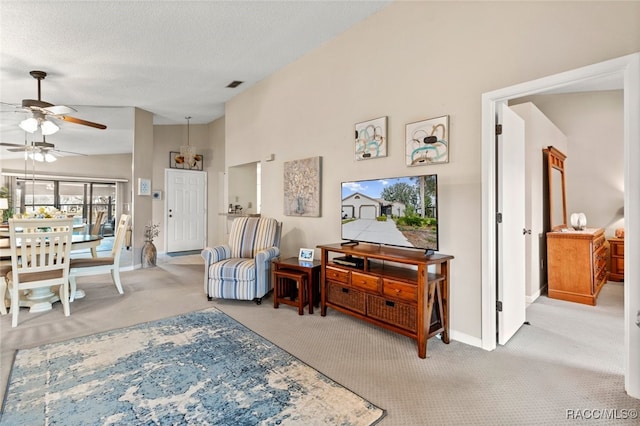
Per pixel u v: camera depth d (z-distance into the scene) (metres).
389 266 3.08
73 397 1.86
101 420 1.67
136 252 5.64
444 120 2.74
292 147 4.34
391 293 2.67
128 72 4.26
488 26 2.49
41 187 8.62
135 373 2.13
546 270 4.36
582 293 3.72
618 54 1.93
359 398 1.88
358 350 2.50
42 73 4.07
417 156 2.91
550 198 4.39
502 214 2.58
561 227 4.63
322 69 3.88
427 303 2.45
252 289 3.59
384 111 3.21
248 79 4.82
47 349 2.47
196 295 3.99
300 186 4.15
